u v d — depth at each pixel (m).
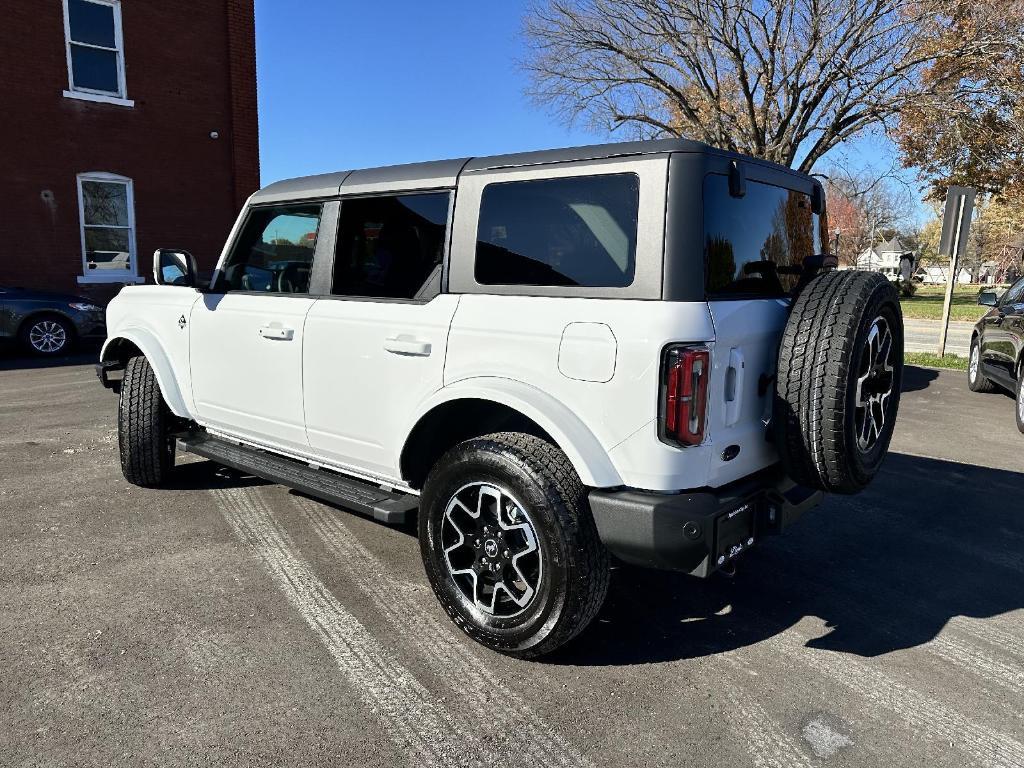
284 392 3.82
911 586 3.70
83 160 13.55
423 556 3.11
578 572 2.65
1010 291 8.53
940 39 13.84
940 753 2.42
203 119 14.94
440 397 3.01
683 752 2.40
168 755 2.33
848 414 2.72
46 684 2.69
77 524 4.28
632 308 2.59
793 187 3.35
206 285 4.43
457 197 3.15
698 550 2.56
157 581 3.55
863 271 2.94
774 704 2.68
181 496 4.81
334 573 3.69
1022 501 5.00
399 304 3.29
